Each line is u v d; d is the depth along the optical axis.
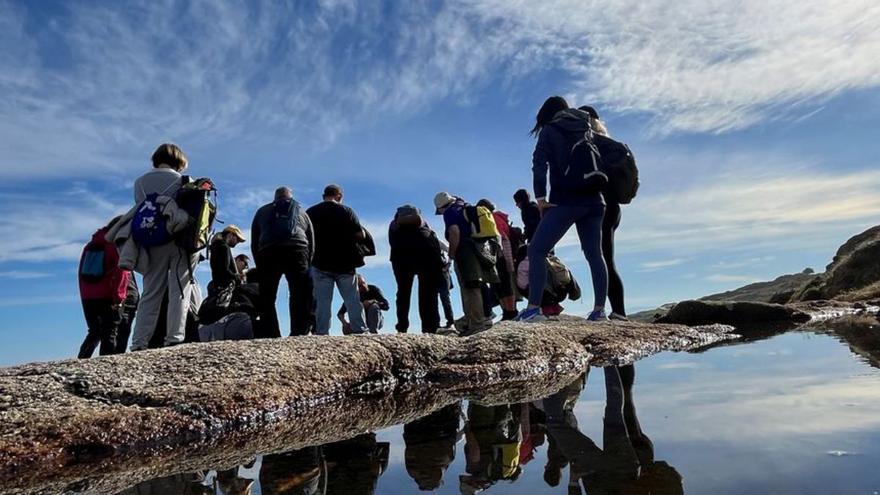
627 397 2.71
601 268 5.68
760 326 6.62
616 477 1.51
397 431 2.38
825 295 12.82
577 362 4.25
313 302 6.53
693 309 7.30
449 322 8.04
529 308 5.63
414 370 3.90
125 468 2.11
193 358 3.39
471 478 1.64
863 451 1.55
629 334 5.10
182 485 1.78
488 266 6.57
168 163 4.96
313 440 2.32
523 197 7.14
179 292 4.73
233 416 2.80
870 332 4.76
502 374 3.86
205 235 4.83
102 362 3.24
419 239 6.48
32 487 1.92
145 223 4.57
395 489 1.58
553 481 1.53
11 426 2.39
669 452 1.71
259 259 5.57
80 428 2.46
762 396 2.41
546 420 2.35
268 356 3.52
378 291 8.43
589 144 5.52
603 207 5.67
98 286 5.38
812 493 1.27
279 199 5.66
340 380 3.50
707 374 3.15
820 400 2.24
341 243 6.07
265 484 1.71
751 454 1.60
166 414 2.67
